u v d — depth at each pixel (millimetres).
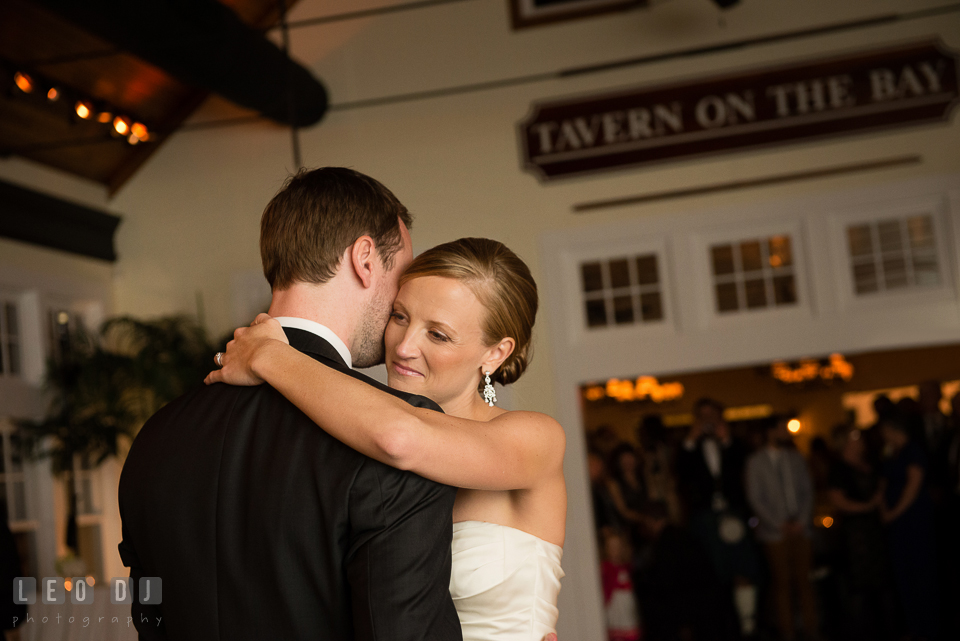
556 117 6301
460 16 6504
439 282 1341
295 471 996
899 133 5879
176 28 4609
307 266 1153
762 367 10914
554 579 1418
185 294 6723
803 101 5996
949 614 5605
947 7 5566
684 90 6141
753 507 6348
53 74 5730
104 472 6305
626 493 6535
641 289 6156
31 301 5887
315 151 6602
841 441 7660
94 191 6723
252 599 983
